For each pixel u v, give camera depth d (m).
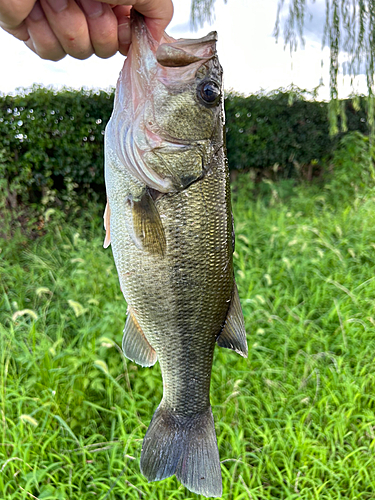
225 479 0.34
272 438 0.37
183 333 0.24
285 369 0.45
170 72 0.22
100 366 0.38
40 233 0.87
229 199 0.25
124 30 0.23
